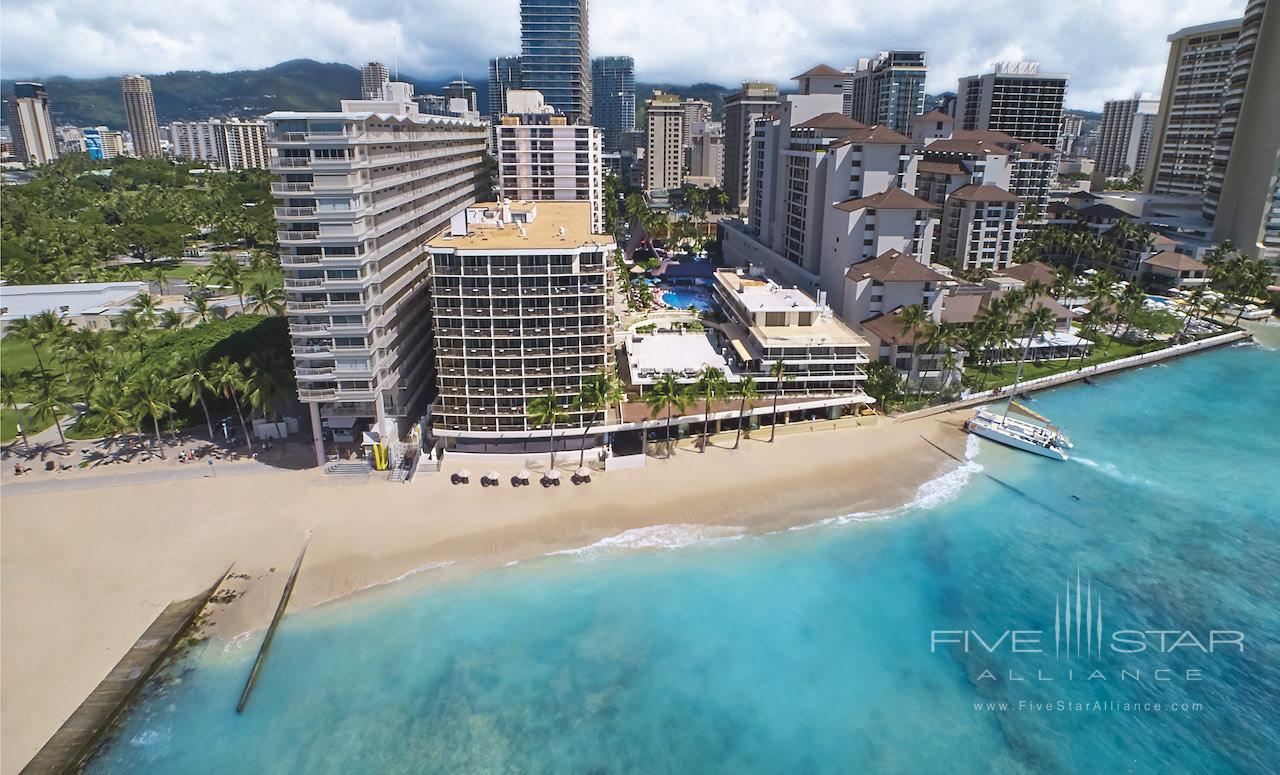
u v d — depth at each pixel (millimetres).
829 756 58344
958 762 58000
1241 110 193625
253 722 60312
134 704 61438
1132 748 59094
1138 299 143750
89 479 91500
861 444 104750
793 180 169000
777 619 72188
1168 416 117562
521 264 90188
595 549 81375
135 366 114562
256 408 107125
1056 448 104125
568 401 95562
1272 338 160125
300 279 86812
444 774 56469
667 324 136875
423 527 83500
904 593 75938
